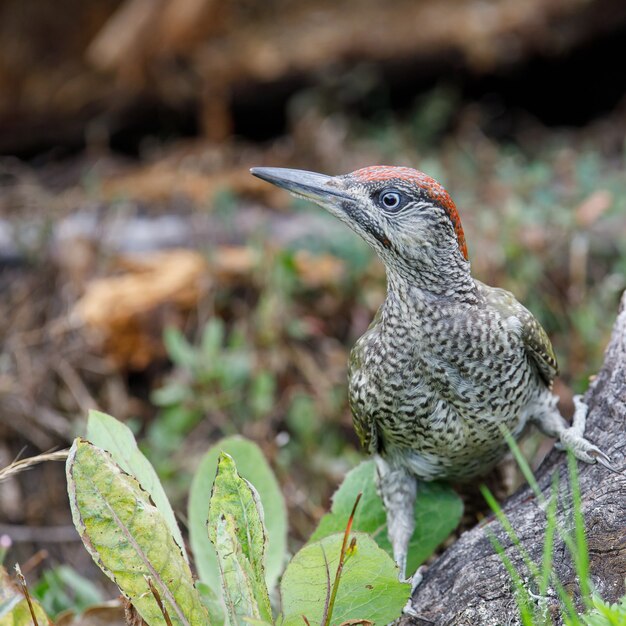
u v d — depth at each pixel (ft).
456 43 53.21
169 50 52.26
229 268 38.63
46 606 25.64
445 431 22.08
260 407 34.55
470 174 45.98
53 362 37.37
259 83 53.01
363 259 37.45
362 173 22.71
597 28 53.21
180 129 54.60
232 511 17.75
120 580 17.49
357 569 17.87
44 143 53.93
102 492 17.48
